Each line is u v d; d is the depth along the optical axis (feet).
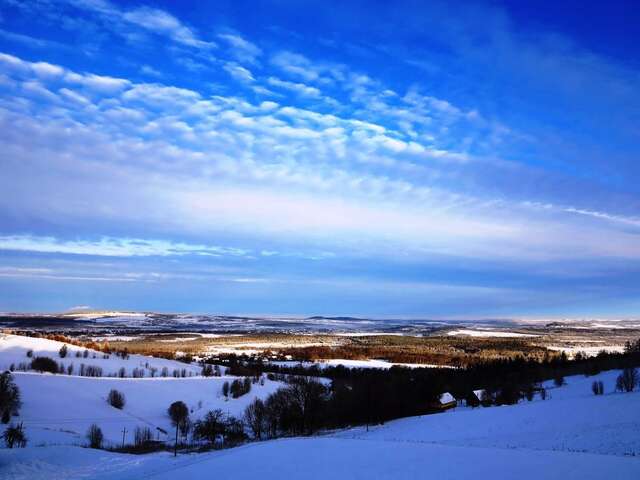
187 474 155.63
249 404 470.80
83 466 214.69
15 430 276.21
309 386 417.49
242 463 157.58
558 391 478.59
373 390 444.96
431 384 500.33
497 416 321.52
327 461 148.15
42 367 609.83
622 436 208.23
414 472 126.62
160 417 452.76
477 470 123.03
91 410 442.50
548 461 126.11
